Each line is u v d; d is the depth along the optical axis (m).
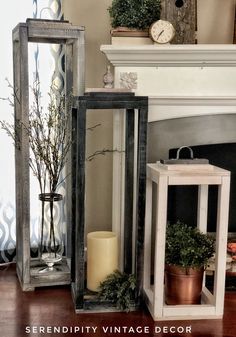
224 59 2.41
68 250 2.54
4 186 2.63
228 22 2.65
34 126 2.26
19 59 2.23
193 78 2.47
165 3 2.45
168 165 2.06
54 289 2.38
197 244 2.11
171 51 2.35
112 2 2.48
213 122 2.54
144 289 2.26
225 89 2.48
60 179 2.67
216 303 2.09
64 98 2.40
